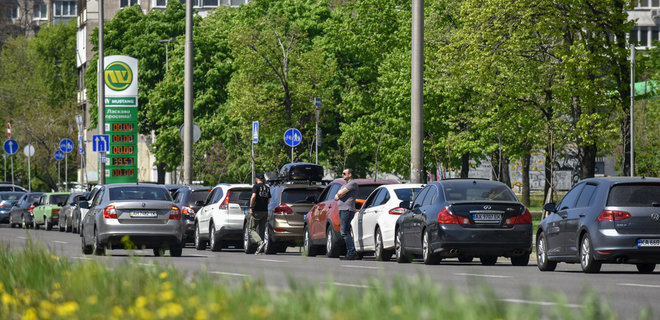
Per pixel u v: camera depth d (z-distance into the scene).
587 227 57.88
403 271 58.50
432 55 158.75
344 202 76.38
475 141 153.62
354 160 186.88
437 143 162.38
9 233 134.38
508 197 65.88
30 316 25.72
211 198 96.94
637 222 56.81
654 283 49.22
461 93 158.75
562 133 128.12
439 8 164.12
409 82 167.12
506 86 127.38
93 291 29.80
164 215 78.00
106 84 161.38
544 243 62.69
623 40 112.44
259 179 87.44
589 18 110.38
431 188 67.94
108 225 76.81
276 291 27.91
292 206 86.94
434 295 24.50
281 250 93.25
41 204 158.25
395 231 71.12
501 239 63.97
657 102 170.50
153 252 88.75
